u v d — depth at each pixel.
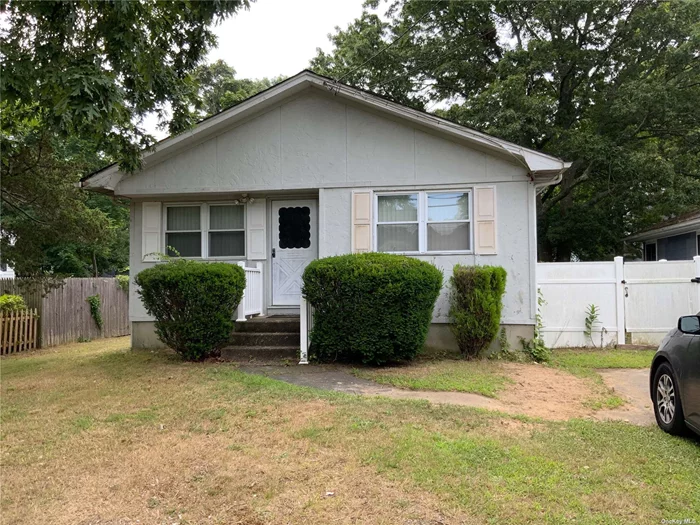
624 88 16.66
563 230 18.80
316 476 3.56
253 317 9.38
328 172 9.27
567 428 4.65
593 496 3.25
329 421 4.71
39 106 7.04
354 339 7.40
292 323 8.73
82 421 4.93
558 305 9.73
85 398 5.83
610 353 8.93
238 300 8.23
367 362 7.56
